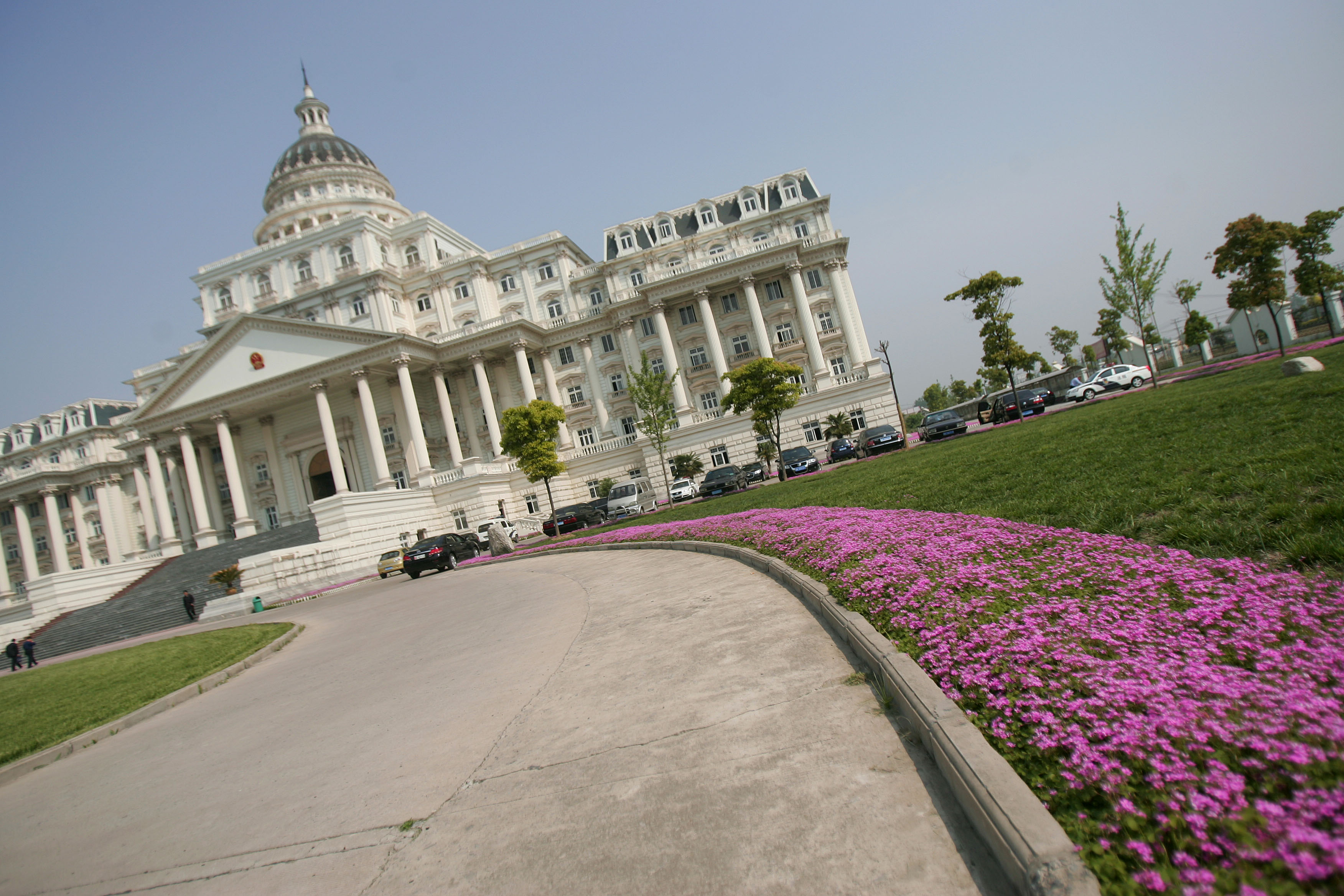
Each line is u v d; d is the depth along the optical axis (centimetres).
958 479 1406
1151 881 229
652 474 4797
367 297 5597
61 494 6850
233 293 5975
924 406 12719
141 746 879
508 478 5041
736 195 5909
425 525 4488
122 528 6725
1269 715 284
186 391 5303
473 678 795
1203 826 240
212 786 619
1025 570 596
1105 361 6862
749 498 2703
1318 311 3903
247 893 395
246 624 2534
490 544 3331
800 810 347
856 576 706
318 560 3609
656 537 1922
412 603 1852
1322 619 375
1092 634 412
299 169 6669
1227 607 412
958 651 445
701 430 4784
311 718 786
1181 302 5291
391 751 591
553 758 488
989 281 3334
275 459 5706
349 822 460
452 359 5362
